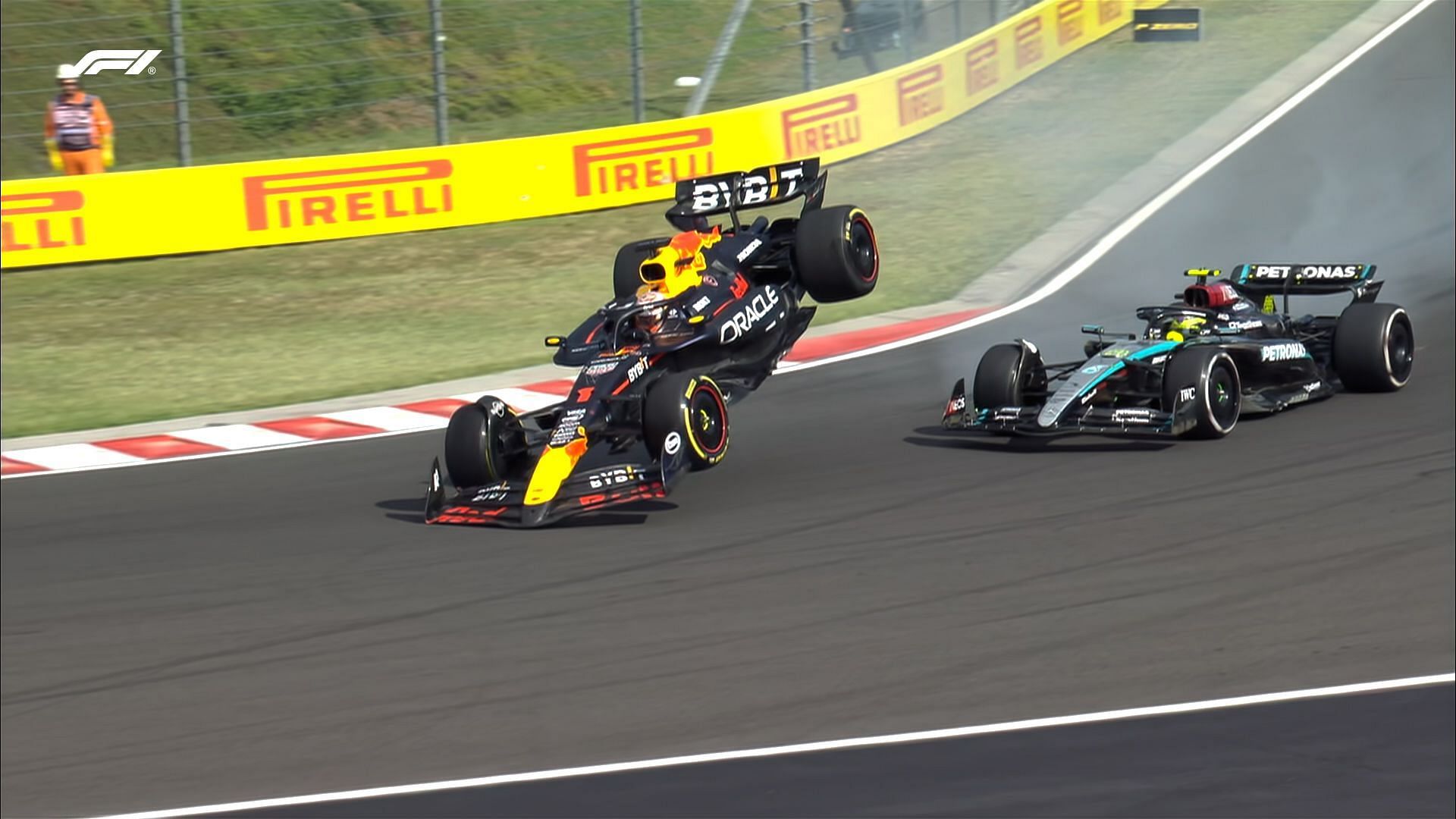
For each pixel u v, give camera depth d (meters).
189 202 68.12
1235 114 83.38
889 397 44.84
